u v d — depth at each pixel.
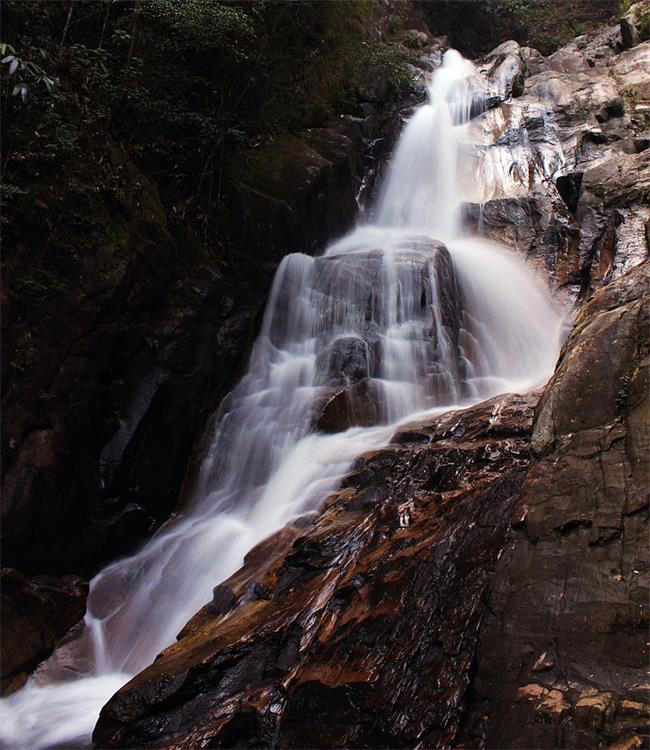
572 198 10.35
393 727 3.28
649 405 3.99
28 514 5.80
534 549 3.72
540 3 18.02
